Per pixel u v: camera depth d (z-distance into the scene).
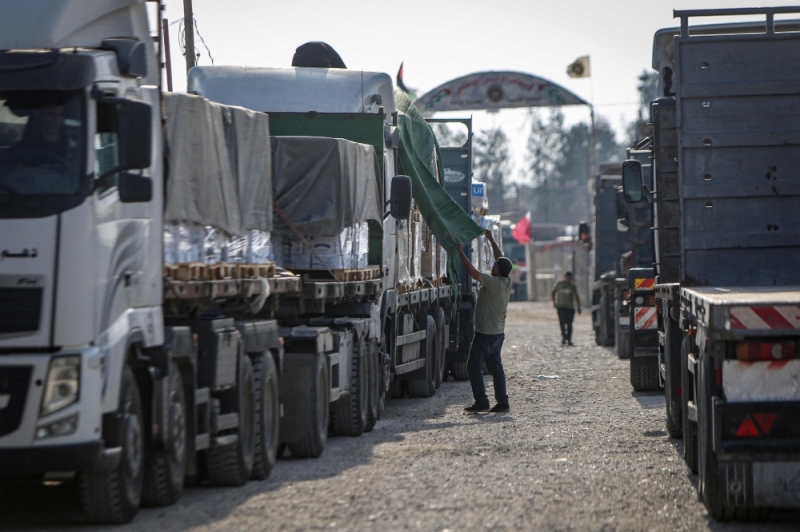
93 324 18.36
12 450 17.77
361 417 32.41
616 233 74.62
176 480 21.39
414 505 21.02
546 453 27.83
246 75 37.75
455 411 39.03
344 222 30.92
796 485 18.94
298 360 27.94
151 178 20.38
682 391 25.42
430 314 47.53
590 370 55.47
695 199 27.05
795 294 21.27
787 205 26.86
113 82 19.77
